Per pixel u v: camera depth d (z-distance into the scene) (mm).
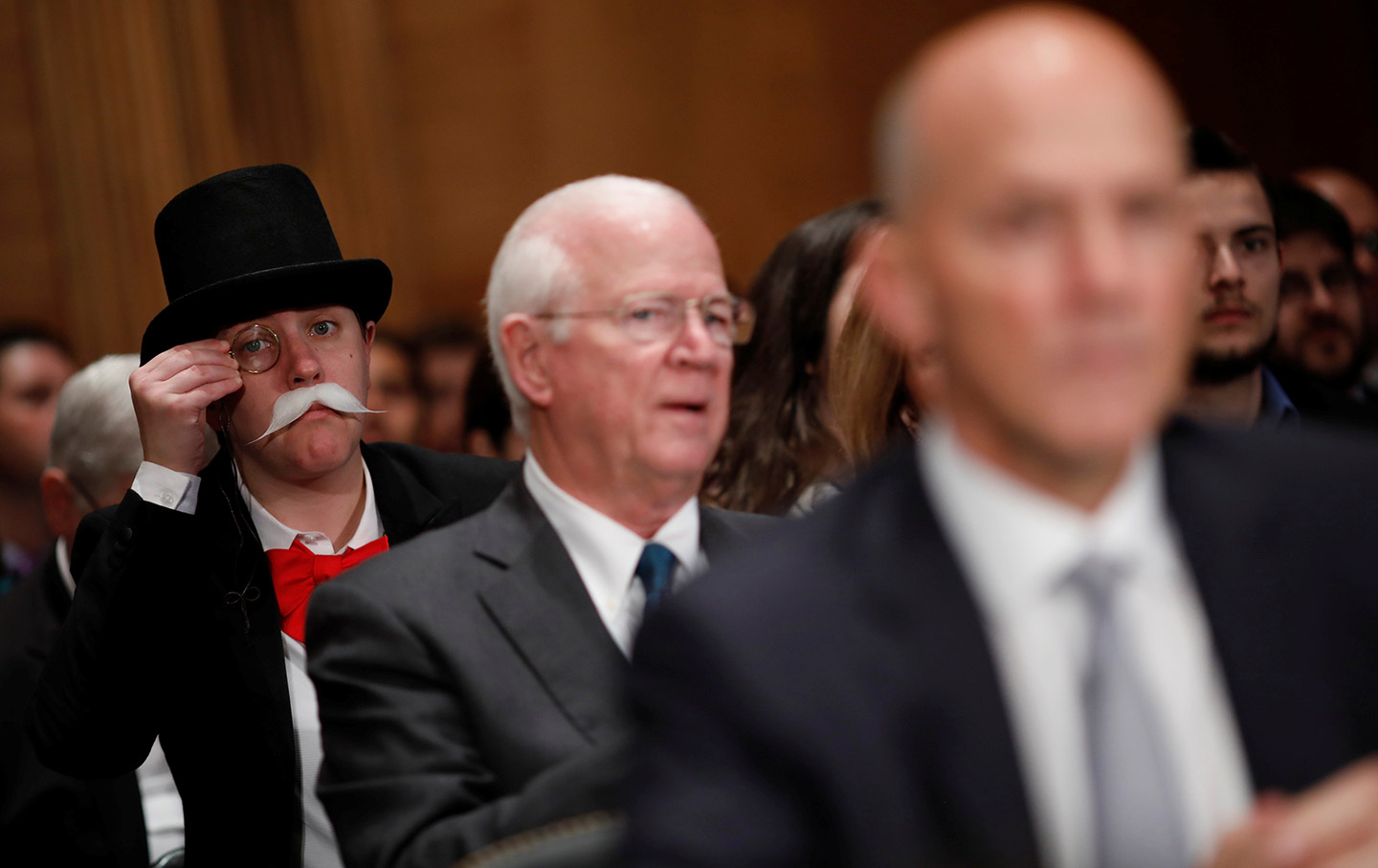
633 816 2119
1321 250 8617
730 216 17391
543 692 4074
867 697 2094
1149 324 1923
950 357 2010
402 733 4039
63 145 13289
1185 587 2205
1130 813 1993
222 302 5074
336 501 5289
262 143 14406
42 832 6066
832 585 2176
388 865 3789
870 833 2049
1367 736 2141
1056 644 2113
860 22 18219
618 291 4133
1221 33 21094
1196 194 5863
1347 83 22469
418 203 15875
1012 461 2068
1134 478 2174
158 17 13656
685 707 2125
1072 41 1955
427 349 11844
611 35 16812
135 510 4910
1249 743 2125
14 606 6629
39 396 10156
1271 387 6332
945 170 1943
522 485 4516
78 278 13305
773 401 6547
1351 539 2227
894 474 2318
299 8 14812
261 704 4918
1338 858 1852
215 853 4906
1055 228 1918
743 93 17500
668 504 4305
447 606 4207
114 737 4914
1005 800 2057
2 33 13227
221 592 5082
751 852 2025
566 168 16547
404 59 15836
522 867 3109
